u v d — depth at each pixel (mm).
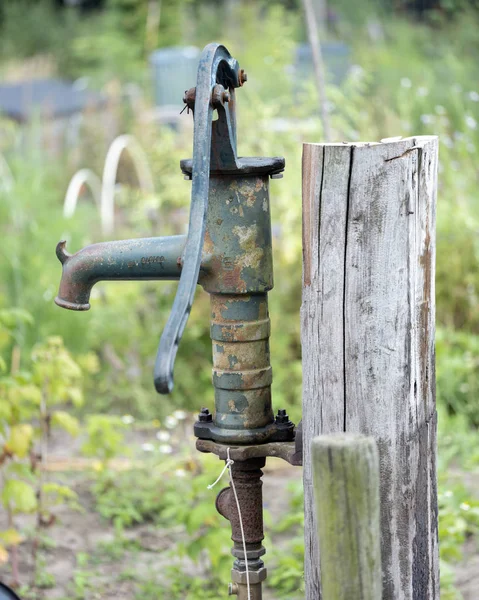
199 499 3975
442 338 5293
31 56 19547
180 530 4145
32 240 6488
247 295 2154
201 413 2277
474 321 5719
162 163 8242
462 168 6754
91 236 7270
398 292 1924
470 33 11484
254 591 2324
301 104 7859
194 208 1857
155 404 5562
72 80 18094
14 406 3645
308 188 1977
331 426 2010
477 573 3645
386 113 7539
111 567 3832
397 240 1906
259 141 6938
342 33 13008
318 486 1633
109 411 5570
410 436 1971
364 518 1614
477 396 5262
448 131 7570
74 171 9859
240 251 2125
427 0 13250
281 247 5898
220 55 2018
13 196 7215
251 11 14312
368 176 1904
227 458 2182
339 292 1959
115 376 5684
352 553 1621
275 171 2141
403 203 1895
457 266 5770
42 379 3809
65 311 5742
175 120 9859
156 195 7422
